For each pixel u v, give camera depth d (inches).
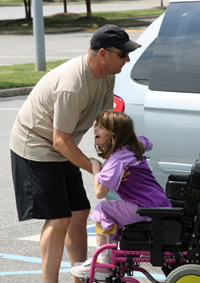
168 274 171.9
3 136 467.2
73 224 202.1
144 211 165.2
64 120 173.8
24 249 245.1
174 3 249.9
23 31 1604.3
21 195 187.2
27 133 183.8
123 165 170.7
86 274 179.2
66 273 219.6
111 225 175.2
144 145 186.4
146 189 176.6
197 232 165.0
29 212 185.3
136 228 169.3
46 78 180.1
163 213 164.1
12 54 1131.9
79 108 174.7
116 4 2760.8
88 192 326.3
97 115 176.7
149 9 2309.3
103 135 173.5
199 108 219.8
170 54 236.5
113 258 171.0
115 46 168.1
